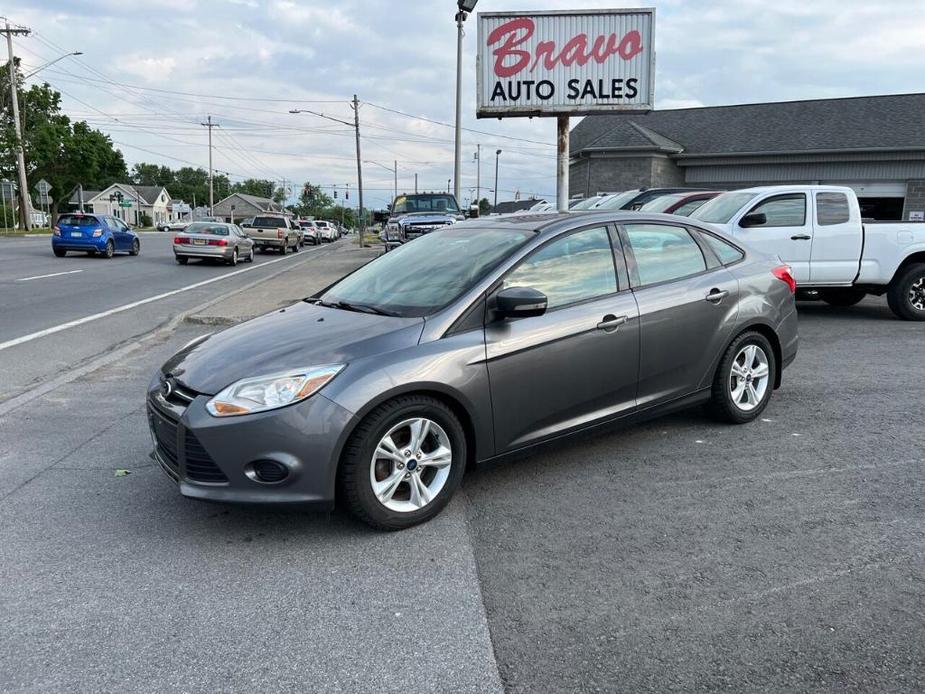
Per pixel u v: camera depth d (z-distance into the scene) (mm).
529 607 2939
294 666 2580
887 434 5012
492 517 3789
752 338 5156
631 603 2955
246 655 2645
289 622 2852
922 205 20891
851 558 3289
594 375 4230
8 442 5090
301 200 143125
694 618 2842
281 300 12078
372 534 3604
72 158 61625
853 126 22156
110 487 4242
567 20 12156
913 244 9383
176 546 3500
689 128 24516
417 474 3650
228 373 3533
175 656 2639
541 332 3979
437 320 3744
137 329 9914
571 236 4324
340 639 2738
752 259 5328
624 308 4348
